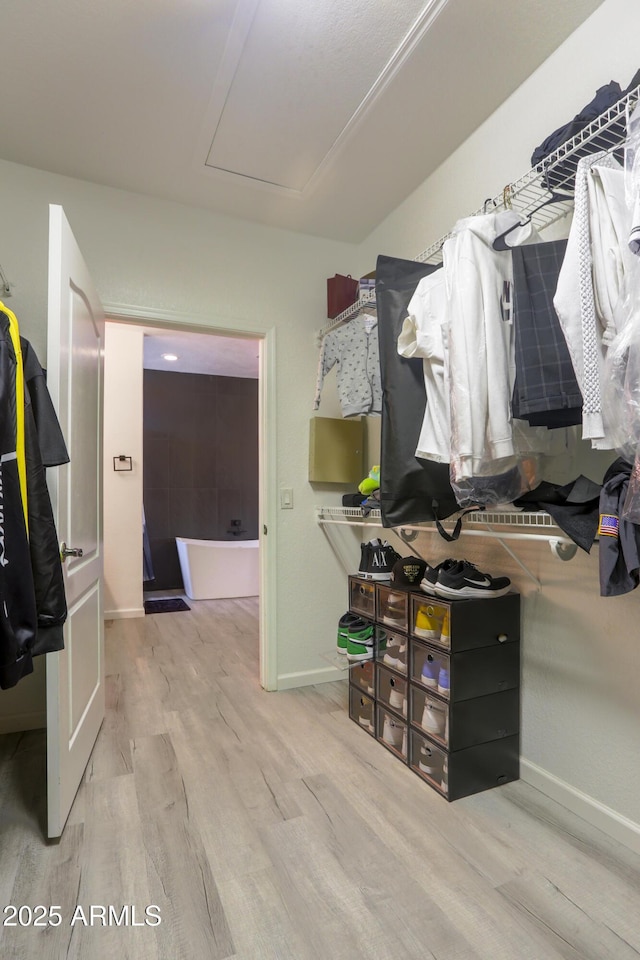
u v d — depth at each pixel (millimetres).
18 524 1318
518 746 1808
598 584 1552
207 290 2584
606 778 1515
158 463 5590
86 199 2348
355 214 2641
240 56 1683
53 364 1505
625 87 1474
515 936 1134
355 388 2332
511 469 1462
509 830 1509
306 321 2834
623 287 1088
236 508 5934
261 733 2135
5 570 1275
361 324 2357
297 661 2730
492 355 1354
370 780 1775
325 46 1646
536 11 1540
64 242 1582
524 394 1294
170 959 1081
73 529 1684
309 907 1215
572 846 1438
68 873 1321
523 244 1514
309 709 2396
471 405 1338
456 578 1729
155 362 5301
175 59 1693
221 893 1258
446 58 1698
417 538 2457
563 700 1656
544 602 1732
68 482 1617
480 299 1375
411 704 1851
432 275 1584
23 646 1307
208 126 2006
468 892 1262
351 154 2176
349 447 2857
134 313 2416
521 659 1816
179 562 5578
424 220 2365
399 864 1358
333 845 1434
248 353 4988
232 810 1595
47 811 1487
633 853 1410
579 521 1310
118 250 2400
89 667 1938
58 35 1593
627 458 1074
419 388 1669
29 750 2014
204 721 2254
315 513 2814
